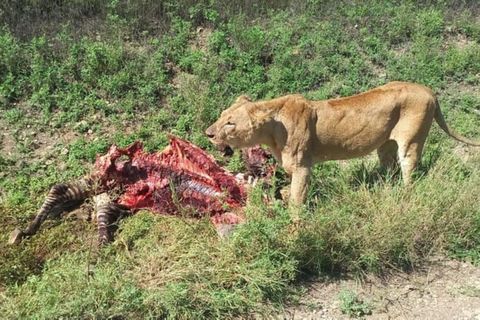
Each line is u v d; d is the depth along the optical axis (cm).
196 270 574
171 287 552
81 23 1026
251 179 722
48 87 866
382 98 663
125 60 934
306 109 648
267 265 579
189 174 695
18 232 644
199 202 687
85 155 780
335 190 691
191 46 1008
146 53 956
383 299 593
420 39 1052
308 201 660
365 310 576
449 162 743
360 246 621
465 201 666
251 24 1067
